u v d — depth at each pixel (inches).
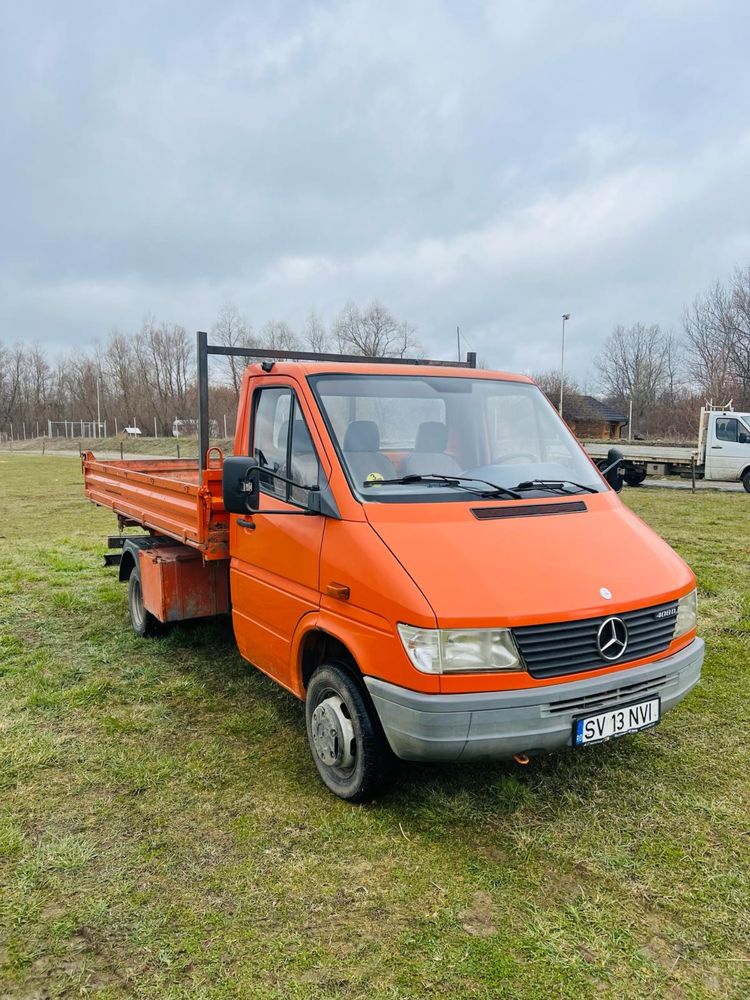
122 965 105.0
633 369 2308.1
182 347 3267.7
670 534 477.1
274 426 177.0
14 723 189.6
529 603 126.4
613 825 139.1
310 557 152.0
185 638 259.9
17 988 100.7
